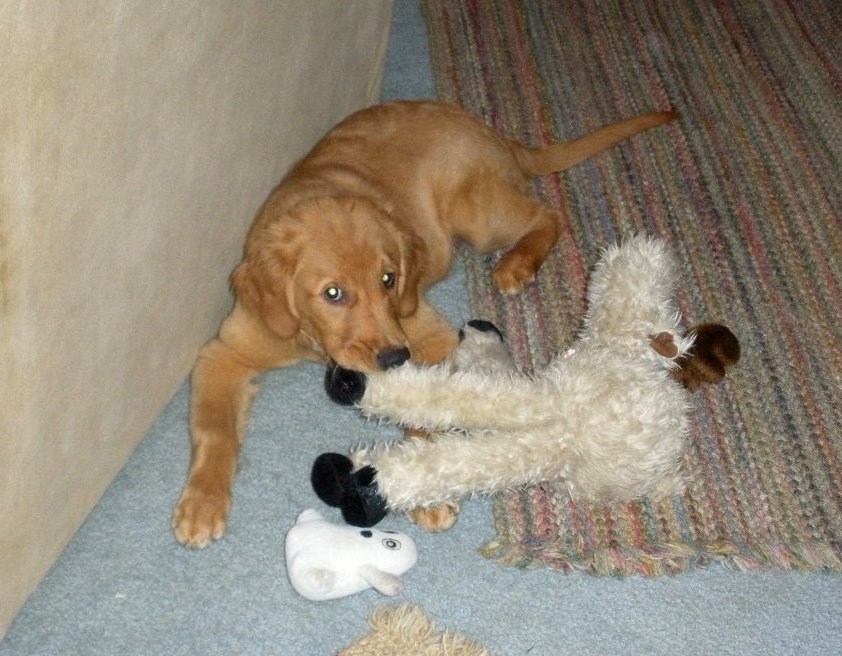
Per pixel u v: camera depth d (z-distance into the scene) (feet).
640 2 6.57
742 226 5.29
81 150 3.08
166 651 3.74
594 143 5.31
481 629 3.86
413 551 3.79
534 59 6.10
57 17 2.84
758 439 4.44
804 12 6.62
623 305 3.94
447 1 6.42
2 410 3.11
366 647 3.60
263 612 3.85
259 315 4.17
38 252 3.03
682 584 4.02
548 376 3.85
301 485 4.19
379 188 4.52
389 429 4.38
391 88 5.89
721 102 5.95
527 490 4.17
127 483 4.14
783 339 4.81
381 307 4.10
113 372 3.68
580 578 4.00
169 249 3.77
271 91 4.19
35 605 3.81
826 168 5.62
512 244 5.06
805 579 4.07
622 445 3.71
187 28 3.42
